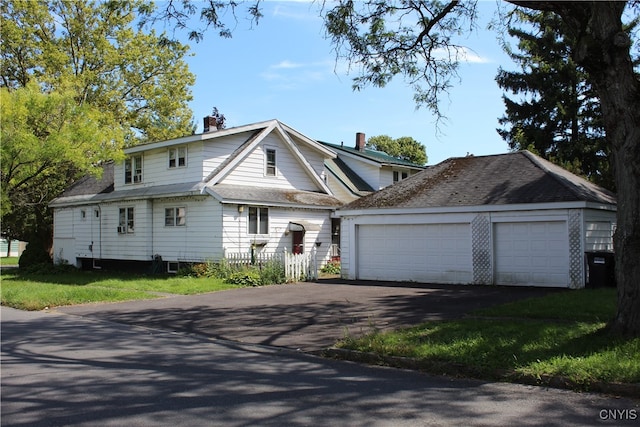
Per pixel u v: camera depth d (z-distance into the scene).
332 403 5.80
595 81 7.79
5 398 6.13
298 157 27.39
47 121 20.98
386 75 13.83
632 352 6.73
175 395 6.18
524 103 36.44
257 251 23.98
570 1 7.72
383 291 16.61
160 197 24.66
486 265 17.86
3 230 33.44
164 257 25.22
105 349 9.08
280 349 8.94
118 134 23.08
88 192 29.84
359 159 34.41
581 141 34.62
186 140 24.02
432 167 22.77
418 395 6.09
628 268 7.50
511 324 9.12
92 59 33.16
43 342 9.76
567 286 16.33
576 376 6.21
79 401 5.97
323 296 15.66
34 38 32.50
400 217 19.83
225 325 11.32
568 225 16.33
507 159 20.81
